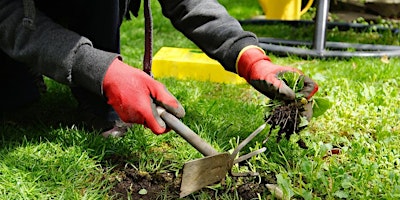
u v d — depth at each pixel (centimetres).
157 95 121
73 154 141
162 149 150
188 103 178
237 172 132
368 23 337
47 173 134
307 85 133
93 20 148
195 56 214
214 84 204
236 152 122
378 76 208
